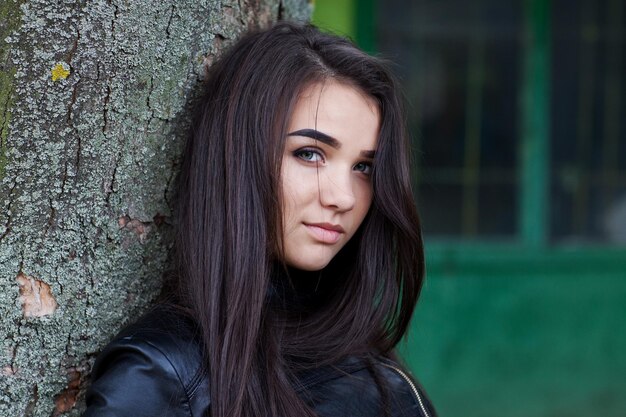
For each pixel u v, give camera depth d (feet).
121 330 6.03
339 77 5.96
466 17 15.80
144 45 5.91
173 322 5.74
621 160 16.43
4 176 5.66
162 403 5.48
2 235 5.70
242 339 5.75
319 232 5.97
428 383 16.46
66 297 5.86
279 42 6.03
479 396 16.58
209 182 5.97
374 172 6.19
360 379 6.23
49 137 5.71
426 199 15.98
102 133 5.83
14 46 5.63
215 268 5.87
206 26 6.28
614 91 16.28
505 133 16.11
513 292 16.51
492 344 16.57
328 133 5.86
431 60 15.78
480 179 16.11
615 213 16.51
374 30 15.51
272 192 5.82
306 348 6.26
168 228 6.24
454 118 15.93
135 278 6.12
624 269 16.63
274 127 5.82
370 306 6.59
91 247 5.90
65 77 5.70
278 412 5.79
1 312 5.73
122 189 5.96
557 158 16.28
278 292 6.28
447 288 16.31
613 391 16.85
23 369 5.81
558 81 16.12
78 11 5.70
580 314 16.67
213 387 5.61
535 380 16.72
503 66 16.01
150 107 6.00
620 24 16.16
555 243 16.42
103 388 5.42
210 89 6.13
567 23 16.05
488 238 16.28
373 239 6.59
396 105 6.20
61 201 5.78
